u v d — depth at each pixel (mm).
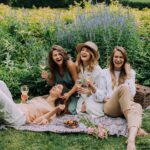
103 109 3859
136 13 6473
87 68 3986
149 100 4227
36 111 3770
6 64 4812
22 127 3572
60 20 5414
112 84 3936
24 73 4621
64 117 3867
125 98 3572
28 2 11805
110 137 3471
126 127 3586
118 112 3744
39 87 4570
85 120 3645
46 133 3514
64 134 3508
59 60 3969
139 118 3477
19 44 5090
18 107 3732
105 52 4781
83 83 4000
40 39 5203
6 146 3312
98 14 5121
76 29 4922
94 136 3465
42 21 5504
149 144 3348
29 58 4891
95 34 4840
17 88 4512
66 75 4047
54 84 4117
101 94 3863
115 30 4855
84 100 3965
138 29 5406
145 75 4867
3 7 6633
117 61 3912
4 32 5227
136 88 4281
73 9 6441
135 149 3234
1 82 3682
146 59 4961
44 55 4773
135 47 4953
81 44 3967
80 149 3289
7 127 3584
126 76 3926
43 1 12125
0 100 3488
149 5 10523
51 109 3842
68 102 4020
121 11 5406
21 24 5398
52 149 3283
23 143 3361
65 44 4902
